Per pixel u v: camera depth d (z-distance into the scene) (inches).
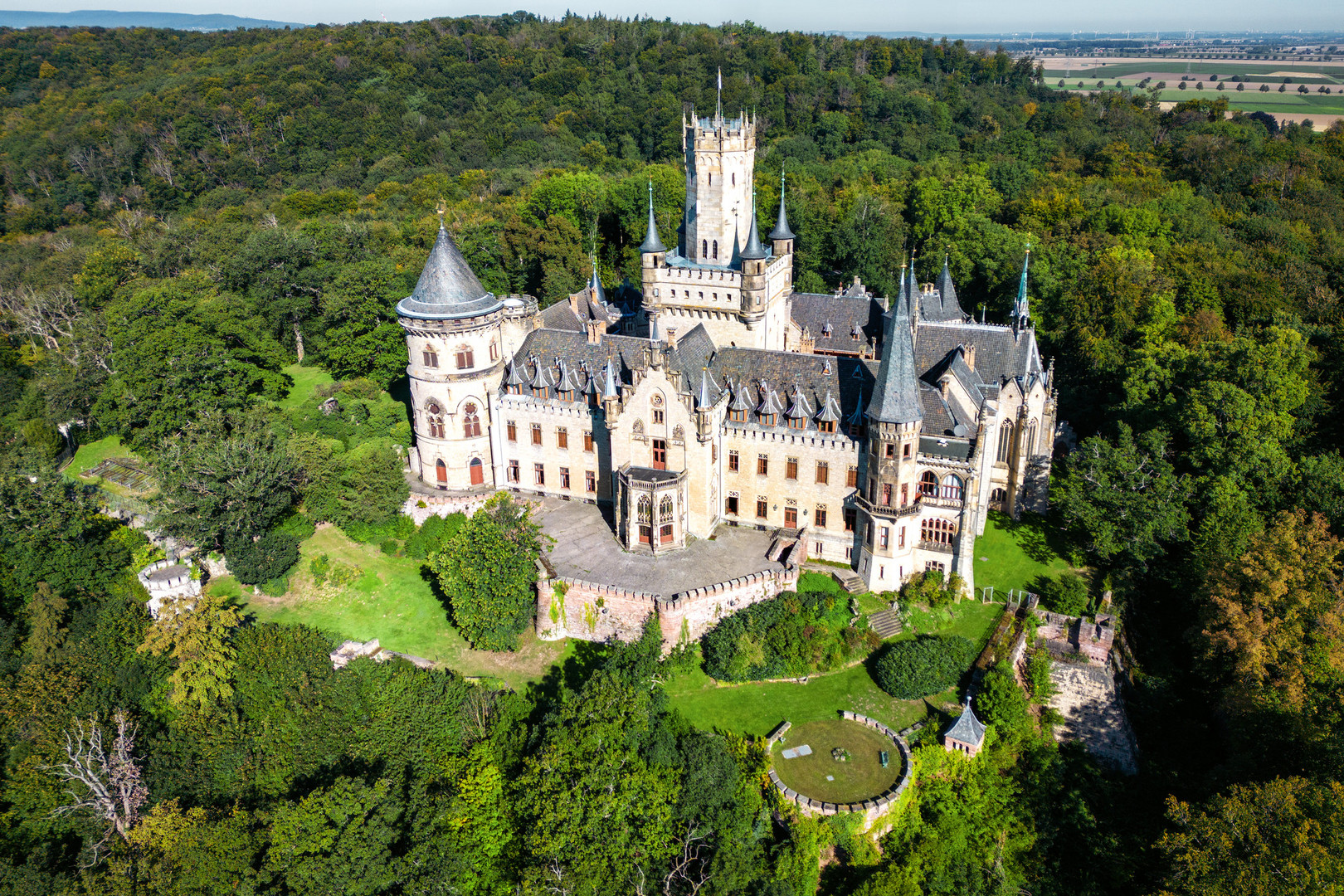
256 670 3149.6
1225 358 4033.0
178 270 6382.9
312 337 5930.1
